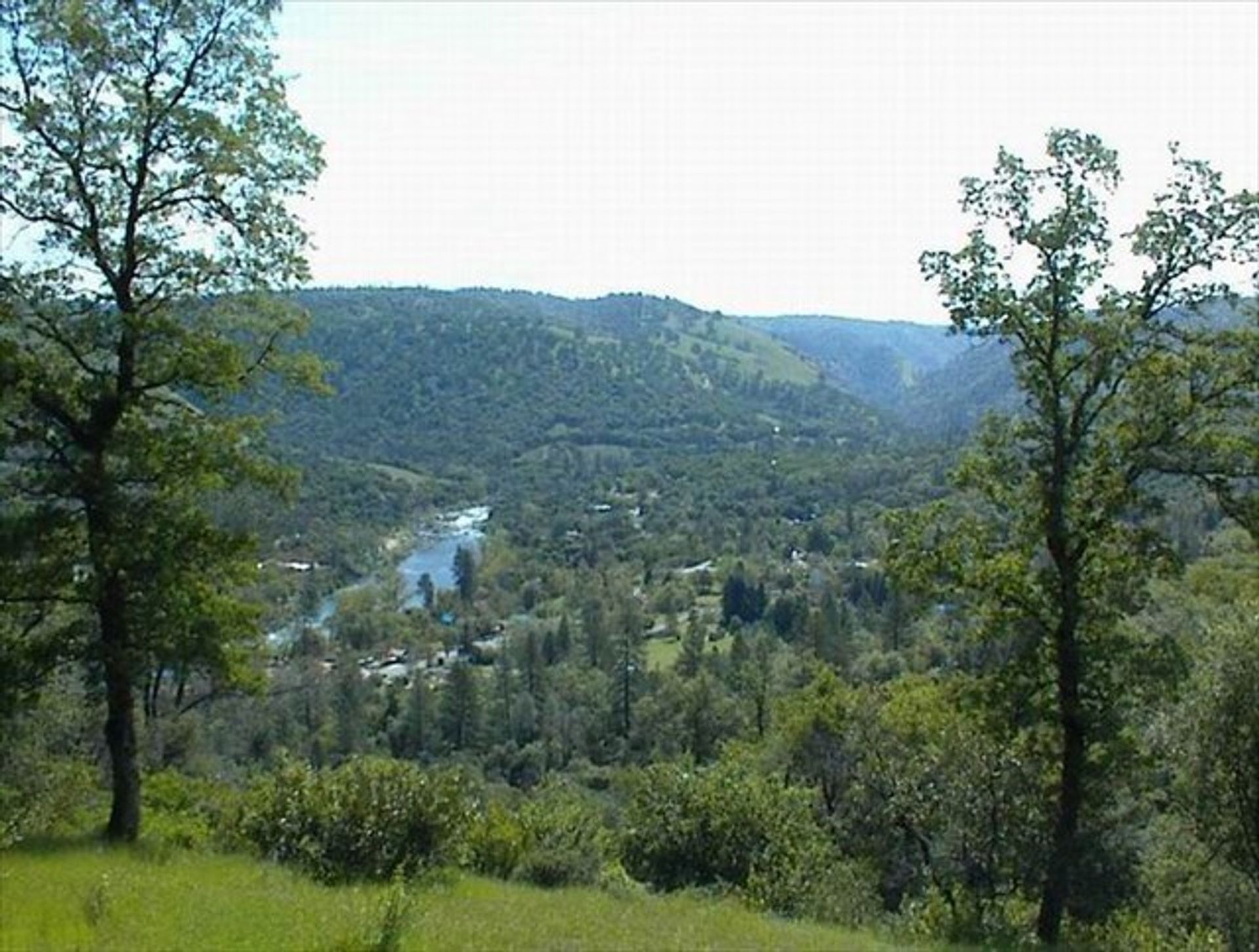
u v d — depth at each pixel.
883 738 34.75
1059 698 20.75
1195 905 25.06
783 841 28.00
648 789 29.78
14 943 10.99
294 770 21.34
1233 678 19.56
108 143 18.03
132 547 17.97
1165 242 19.66
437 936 12.18
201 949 11.00
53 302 18.17
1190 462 20.00
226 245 19.34
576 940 12.81
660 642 127.31
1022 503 21.00
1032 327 20.27
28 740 31.05
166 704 44.78
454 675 102.12
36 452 18.62
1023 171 19.89
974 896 25.89
